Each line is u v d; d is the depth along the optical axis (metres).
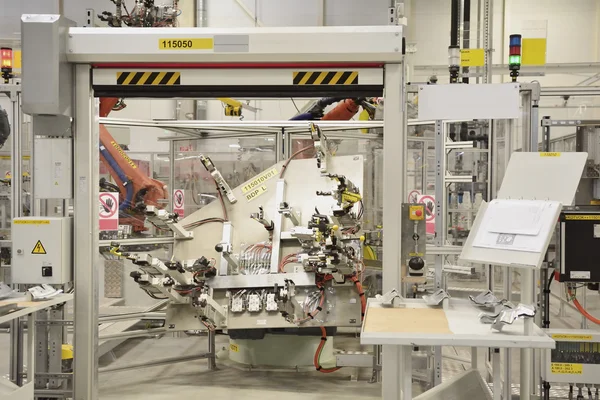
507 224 2.02
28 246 2.56
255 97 2.59
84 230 2.58
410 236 2.48
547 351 3.10
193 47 2.42
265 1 6.75
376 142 4.47
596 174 3.41
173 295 3.45
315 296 3.59
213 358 4.21
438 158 3.19
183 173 4.94
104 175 4.04
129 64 2.50
